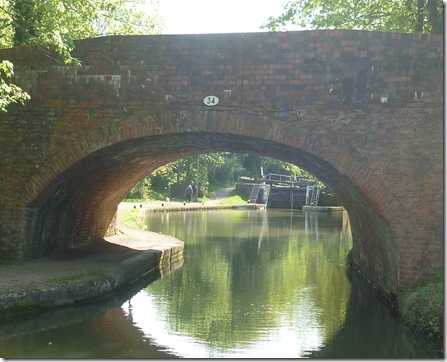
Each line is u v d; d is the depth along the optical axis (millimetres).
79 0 16125
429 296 8406
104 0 17750
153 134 10281
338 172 9859
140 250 14773
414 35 9484
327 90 9703
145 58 10375
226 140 11047
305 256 17625
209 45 10164
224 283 12859
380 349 8031
